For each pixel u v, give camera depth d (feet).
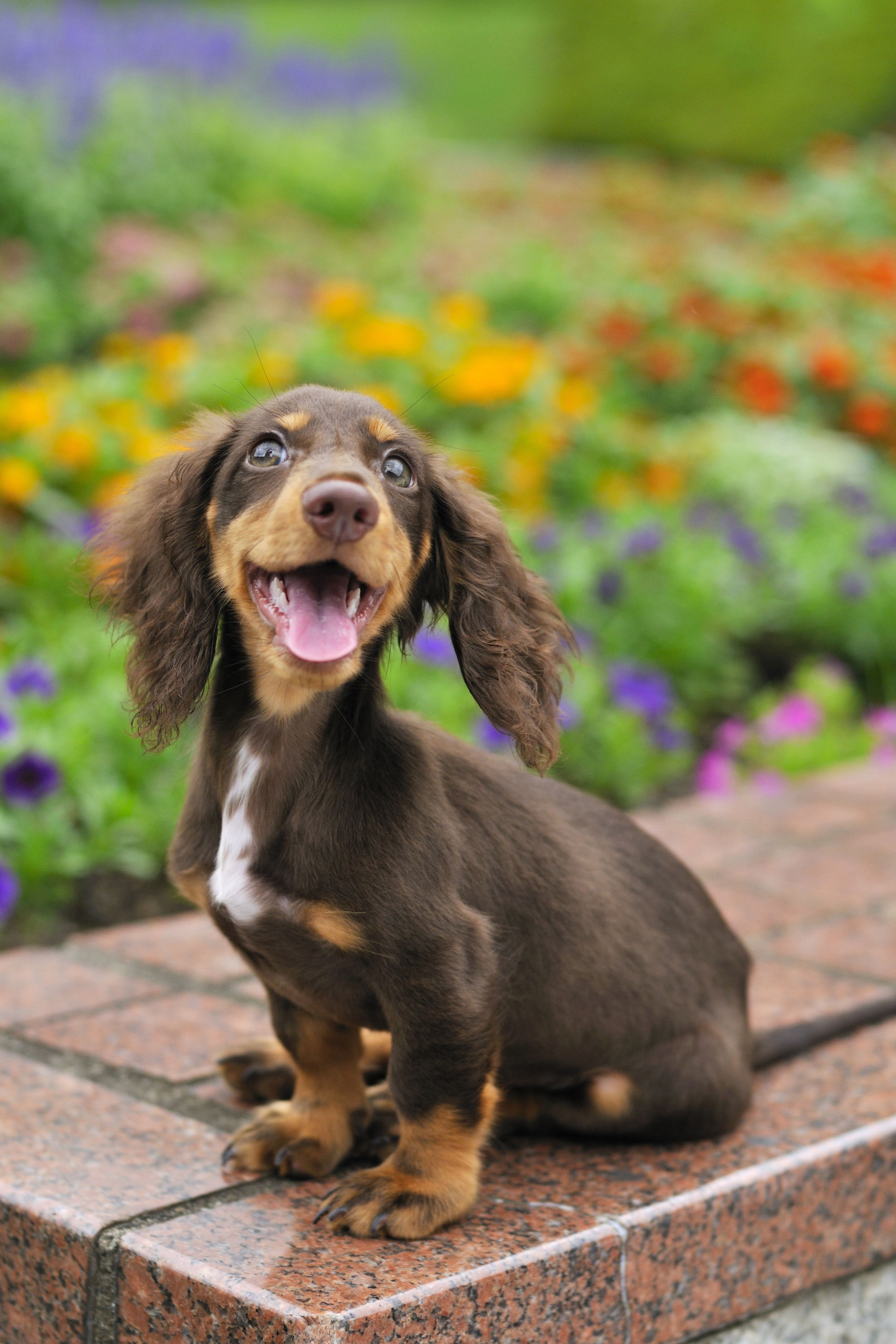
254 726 7.99
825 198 45.65
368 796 7.72
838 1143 8.94
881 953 12.51
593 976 8.57
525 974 8.37
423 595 8.63
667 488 23.39
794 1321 8.79
